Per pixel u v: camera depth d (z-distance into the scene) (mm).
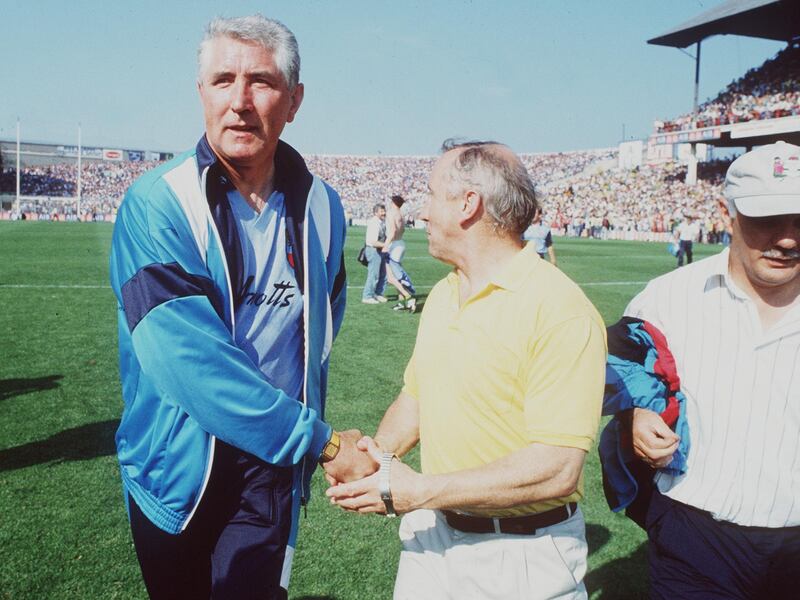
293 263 2381
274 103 2170
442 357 2156
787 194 1927
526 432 2055
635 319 2389
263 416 2062
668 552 2350
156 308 2049
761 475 2162
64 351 8625
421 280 17422
